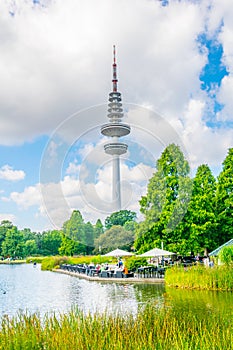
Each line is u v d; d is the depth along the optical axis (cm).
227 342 605
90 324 710
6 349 605
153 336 658
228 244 2495
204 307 1284
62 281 2905
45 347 612
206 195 2986
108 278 2662
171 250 2736
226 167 3153
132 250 2786
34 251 9400
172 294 1722
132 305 1413
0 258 9281
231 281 1836
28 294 2106
